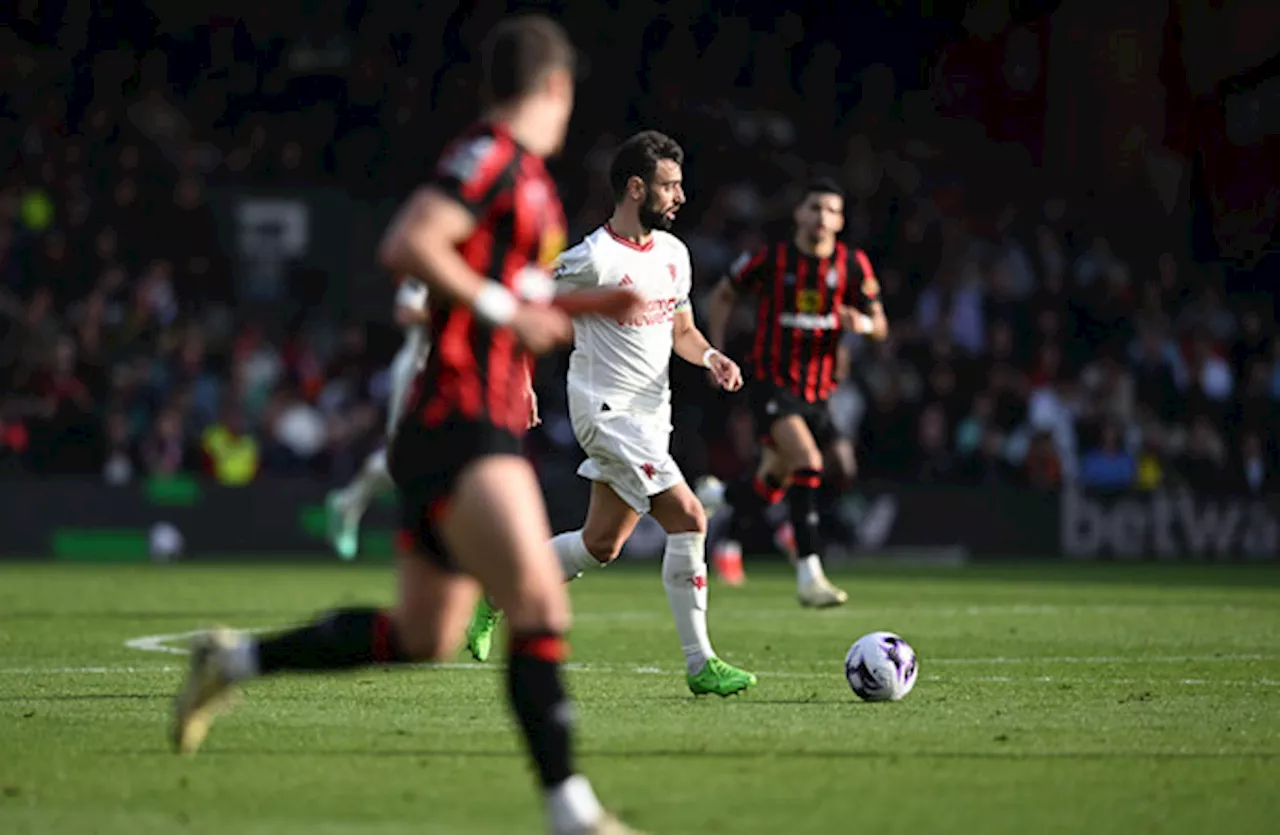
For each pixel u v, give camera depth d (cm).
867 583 6147
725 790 1845
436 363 1631
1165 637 3881
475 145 1612
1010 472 8369
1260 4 9506
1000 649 3569
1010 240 9275
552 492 7769
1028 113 9994
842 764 2016
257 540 7619
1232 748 2156
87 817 1697
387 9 9356
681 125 9375
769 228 9125
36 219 8462
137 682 2877
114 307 8331
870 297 4591
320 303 8819
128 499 7525
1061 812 1733
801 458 4506
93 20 9238
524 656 1605
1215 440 8638
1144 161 9756
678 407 8075
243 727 2306
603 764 2014
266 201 8906
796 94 9906
